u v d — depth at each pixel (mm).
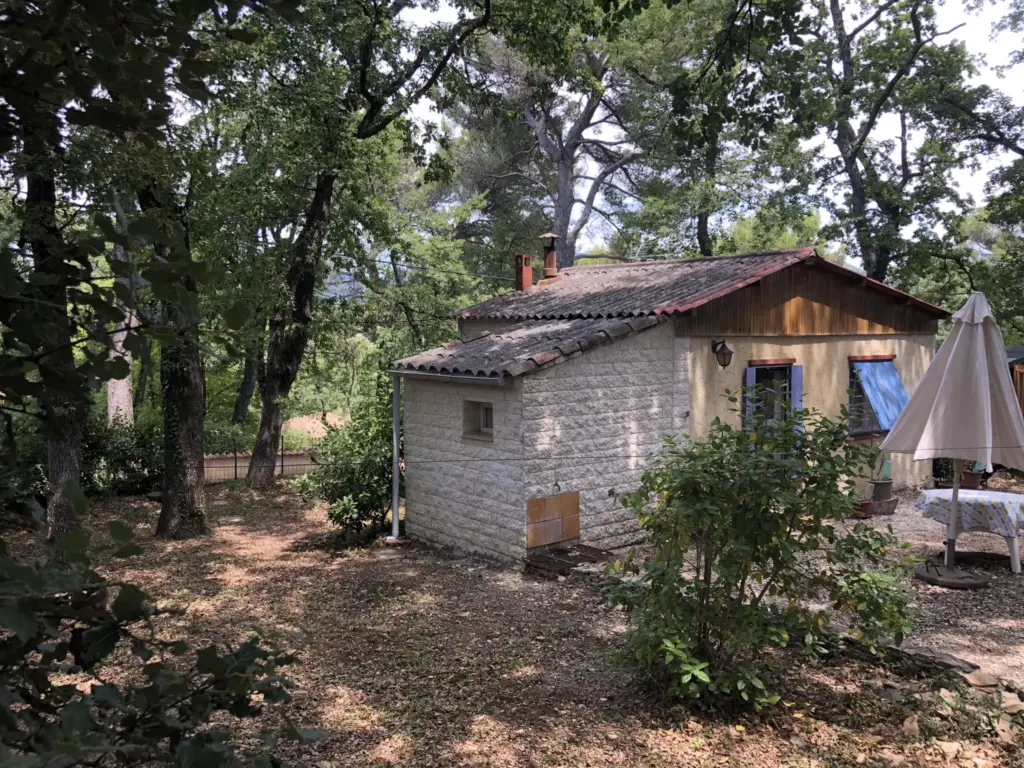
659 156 24125
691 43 20391
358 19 11430
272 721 4789
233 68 8609
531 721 4746
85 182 4531
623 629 6512
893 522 10531
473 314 13516
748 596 4941
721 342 10484
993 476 14109
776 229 23266
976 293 7688
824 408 12039
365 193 14742
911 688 4953
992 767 4004
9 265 1078
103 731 1167
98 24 1156
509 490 8844
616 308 10516
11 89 1266
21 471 1324
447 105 13898
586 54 23844
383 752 4379
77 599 1212
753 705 4586
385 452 10547
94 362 1143
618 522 9586
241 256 11828
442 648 6172
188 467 11023
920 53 18016
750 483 4492
